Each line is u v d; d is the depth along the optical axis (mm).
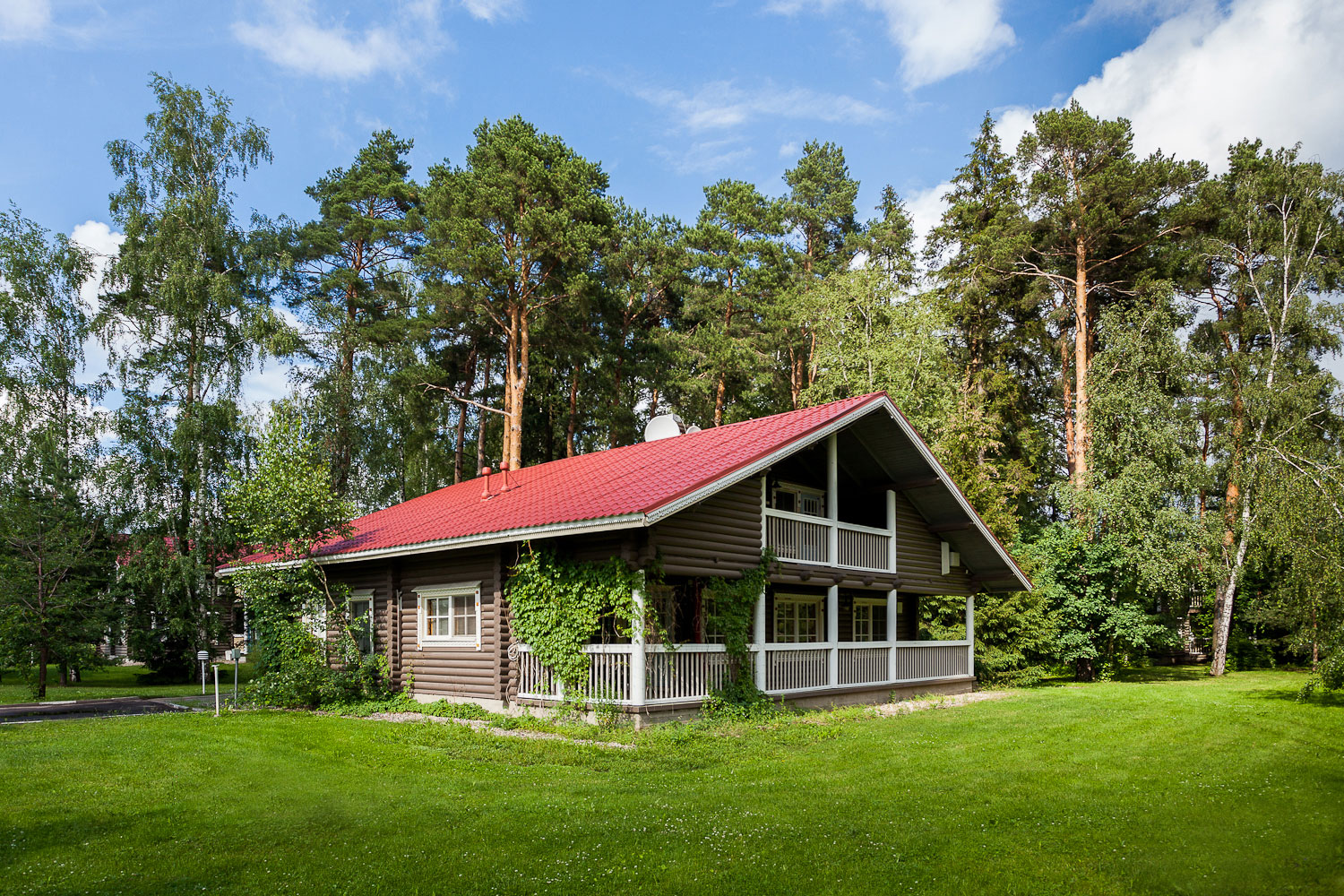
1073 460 36594
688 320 41406
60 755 10461
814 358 32719
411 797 8102
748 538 14227
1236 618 32125
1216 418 30469
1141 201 31328
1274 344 28625
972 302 36312
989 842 6656
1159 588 26031
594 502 13188
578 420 41750
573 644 13039
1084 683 24219
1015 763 10094
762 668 14547
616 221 38000
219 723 13758
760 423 16844
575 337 33781
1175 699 18156
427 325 33906
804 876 5859
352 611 18516
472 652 15078
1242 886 5766
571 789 8461
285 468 17125
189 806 7828
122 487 26938
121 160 28391
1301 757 10664
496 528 13641
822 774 9336
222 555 27828
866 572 17047
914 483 17844
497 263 29266
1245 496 26328
